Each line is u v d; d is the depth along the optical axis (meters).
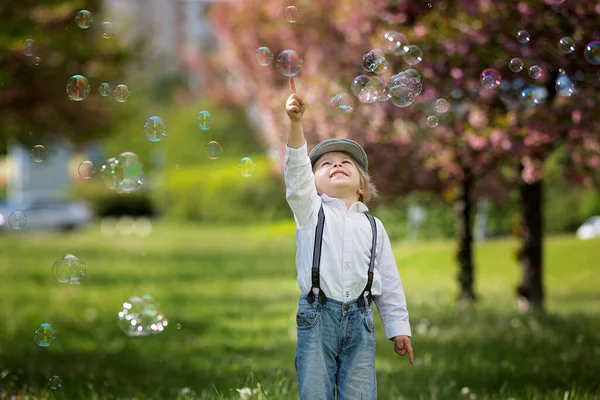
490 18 10.09
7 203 44.81
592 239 24.50
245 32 24.12
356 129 14.09
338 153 5.20
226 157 55.84
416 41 10.68
